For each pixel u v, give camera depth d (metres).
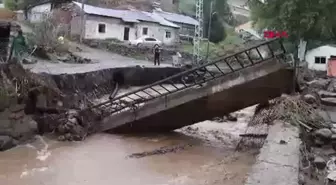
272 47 15.45
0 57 14.55
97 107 14.65
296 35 15.45
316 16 14.97
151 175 9.76
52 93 14.21
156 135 14.73
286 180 6.43
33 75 13.93
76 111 14.33
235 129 16.81
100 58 29.42
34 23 31.02
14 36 17.98
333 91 14.91
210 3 48.34
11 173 9.61
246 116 19.78
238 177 9.32
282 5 15.30
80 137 13.33
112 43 35.25
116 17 37.09
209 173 9.80
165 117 14.55
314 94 13.74
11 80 12.65
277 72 13.52
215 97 14.03
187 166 10.62
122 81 24.73
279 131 9.70
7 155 11.16
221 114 14.34
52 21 29.95
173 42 42.34
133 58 33.75
